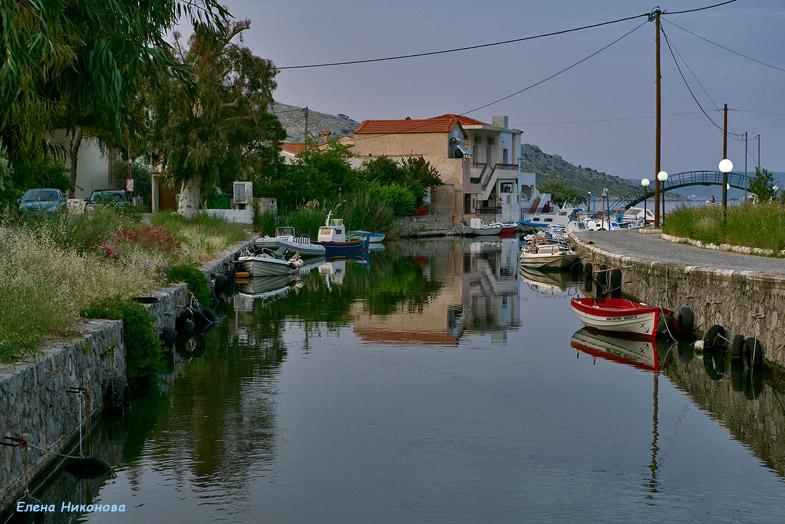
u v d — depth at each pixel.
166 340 22.84
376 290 41.19
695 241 41.53
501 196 111.31
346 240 65.44
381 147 100.44
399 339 26.72
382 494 13.05
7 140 16.00
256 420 16.94
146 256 27.75
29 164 17.20
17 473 11.77
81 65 14.97
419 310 33.84
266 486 13.30
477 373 21.64
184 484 13.34
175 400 18.38
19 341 12.82
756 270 24.58
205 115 51.75
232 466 14.17
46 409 13.08
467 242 82.94
